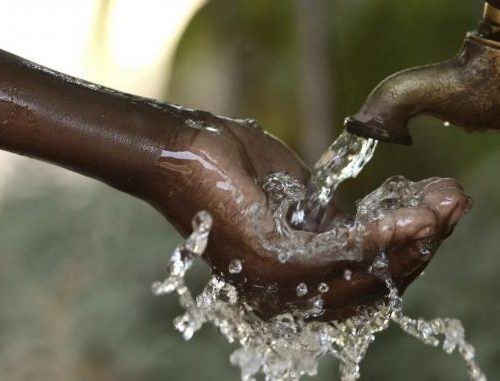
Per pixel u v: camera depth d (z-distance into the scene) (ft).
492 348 19.38
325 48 23.79
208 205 8.36
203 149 8.39
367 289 8.31
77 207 24.98
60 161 8.45
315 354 8.65
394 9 26.86
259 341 8.65
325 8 23.73
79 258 24.13
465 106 8.29
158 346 21.83
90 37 38.40
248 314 8.60
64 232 24.63
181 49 29.19
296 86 27.63
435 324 9.13
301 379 18.74
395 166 26.35
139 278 23.40
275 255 8.23
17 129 8.36
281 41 27.99
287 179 8.85
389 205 8.34
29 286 23.99
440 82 8.28
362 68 27.02
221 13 28.55
